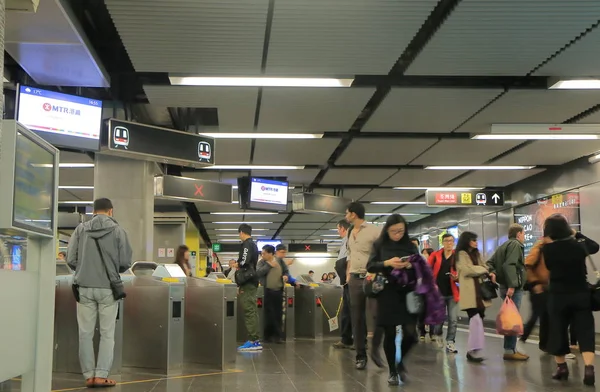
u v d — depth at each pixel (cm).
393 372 568
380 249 568
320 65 651
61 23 511
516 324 724
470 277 741
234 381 603
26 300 364
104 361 575
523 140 1023
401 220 564
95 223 588
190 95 753
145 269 815
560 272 592
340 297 1204
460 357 782
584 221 1181
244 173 1355
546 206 1342
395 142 1039
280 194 1405
